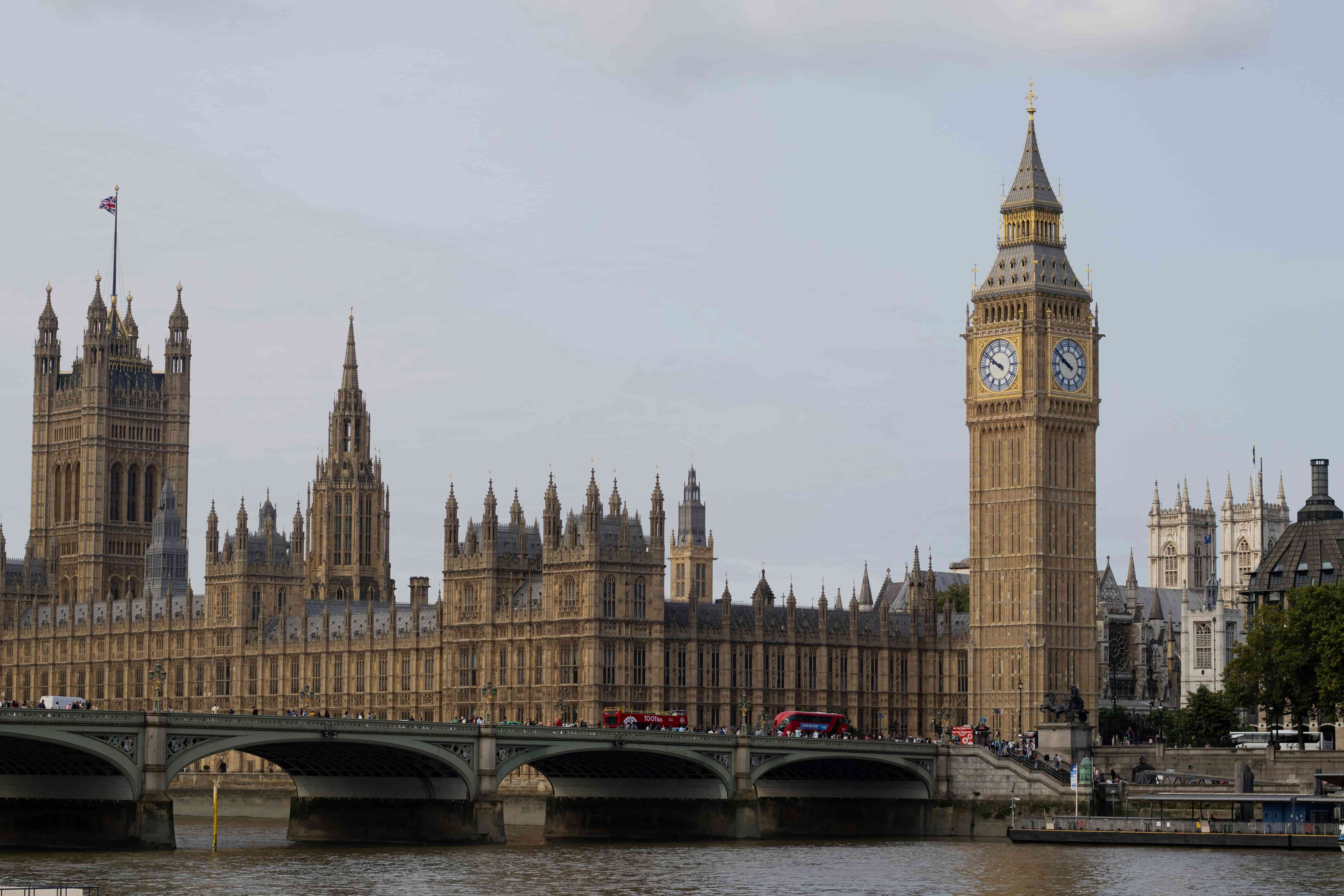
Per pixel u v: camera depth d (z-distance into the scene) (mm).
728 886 187000
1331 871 196625
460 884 185875
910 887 186250
